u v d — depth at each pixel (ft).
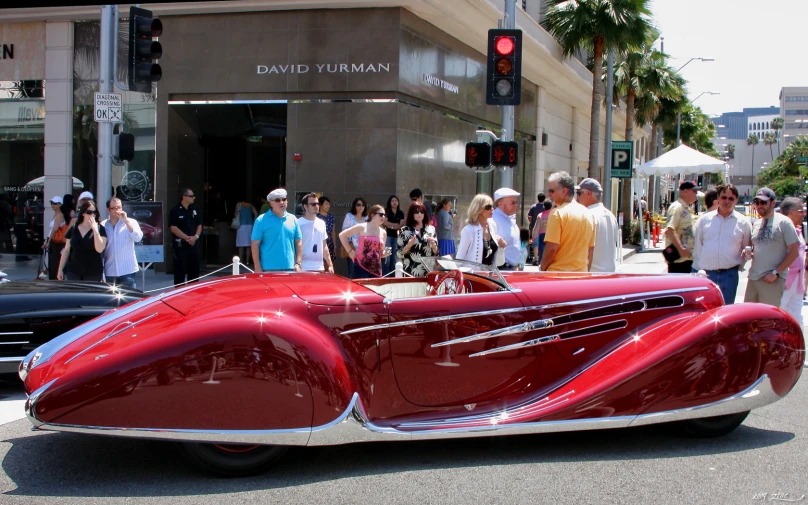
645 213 99.40
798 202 28.09
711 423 16.88
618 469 15.01
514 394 16.06
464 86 61.93
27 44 55.11
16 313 20.54
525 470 14.90
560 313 16.30
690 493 13.75
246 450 14.24
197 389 13.34
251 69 51.01
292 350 13.69
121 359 13.25
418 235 31.81
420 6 49.52
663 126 162.09
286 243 28.22
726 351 15.96
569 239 22.61
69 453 15.75
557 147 97.30
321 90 50.14
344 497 13.41
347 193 50.19
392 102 49.39
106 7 35.29
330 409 13.82
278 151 51.90
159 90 52.31
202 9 50.11
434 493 13.64
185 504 13.00
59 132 54.75
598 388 15.44
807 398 20.98
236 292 15.55
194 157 52.90
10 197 56.24
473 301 15.72
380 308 15.02
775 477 14.62
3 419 18.37
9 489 13.69
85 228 29.91
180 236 38.78
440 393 15.47
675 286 17.34
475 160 37.06
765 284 26.35
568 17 78.07
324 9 49.75
